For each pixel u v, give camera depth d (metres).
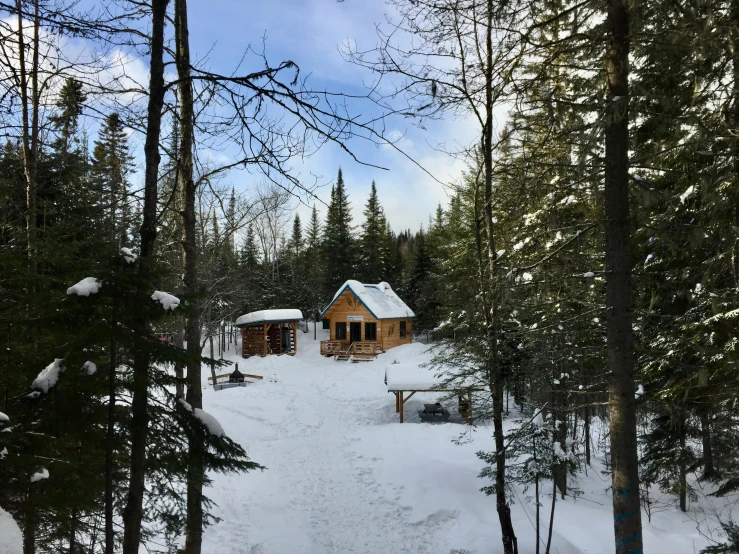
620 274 5.00
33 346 4.79
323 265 44.25
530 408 9.34
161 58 4.45
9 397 4.53
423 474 11.59
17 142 7.92
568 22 5.31
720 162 6.18
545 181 6.29
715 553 6.00
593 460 13.63
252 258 39.69
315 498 10.83
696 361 7.30
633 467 4.90
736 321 6.61
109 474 3.81
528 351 8.74
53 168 8.53
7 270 4.80
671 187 6.94
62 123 7.36
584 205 6.44
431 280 34.84
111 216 5.87
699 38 4.34
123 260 3.78
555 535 8.91
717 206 5.94
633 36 4.43
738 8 5.36
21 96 5.71
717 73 5.88
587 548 8.46
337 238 42.75
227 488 10.92
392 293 35.81
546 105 5.29
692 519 9.86
